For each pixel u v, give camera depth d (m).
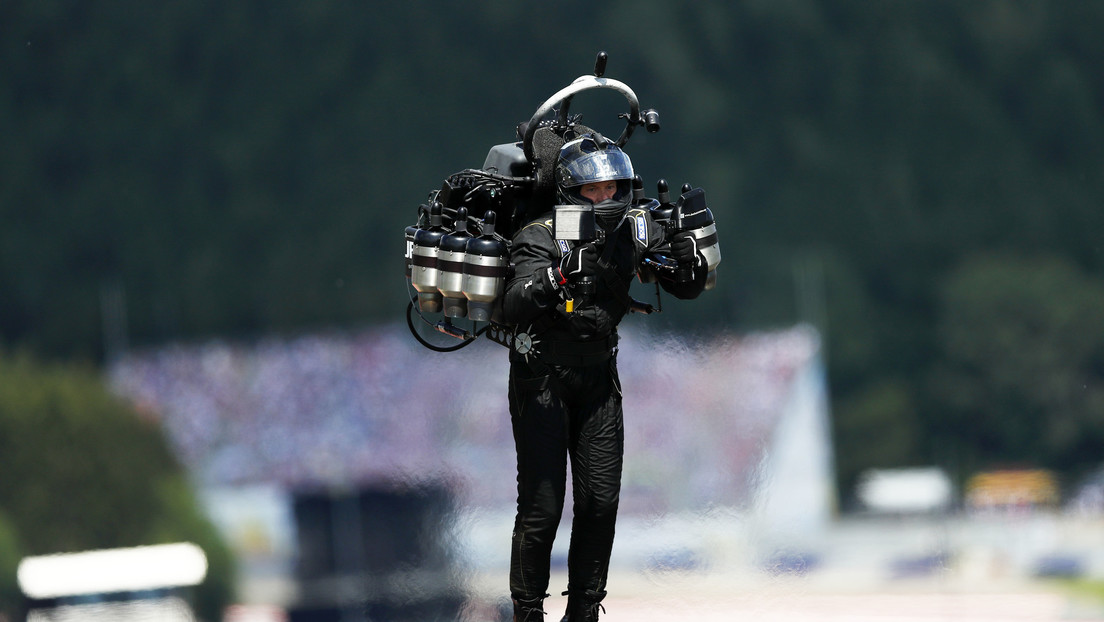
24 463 124.81
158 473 135.38
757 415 160.62
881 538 158.75
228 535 144.88
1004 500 168.50
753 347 169.38
